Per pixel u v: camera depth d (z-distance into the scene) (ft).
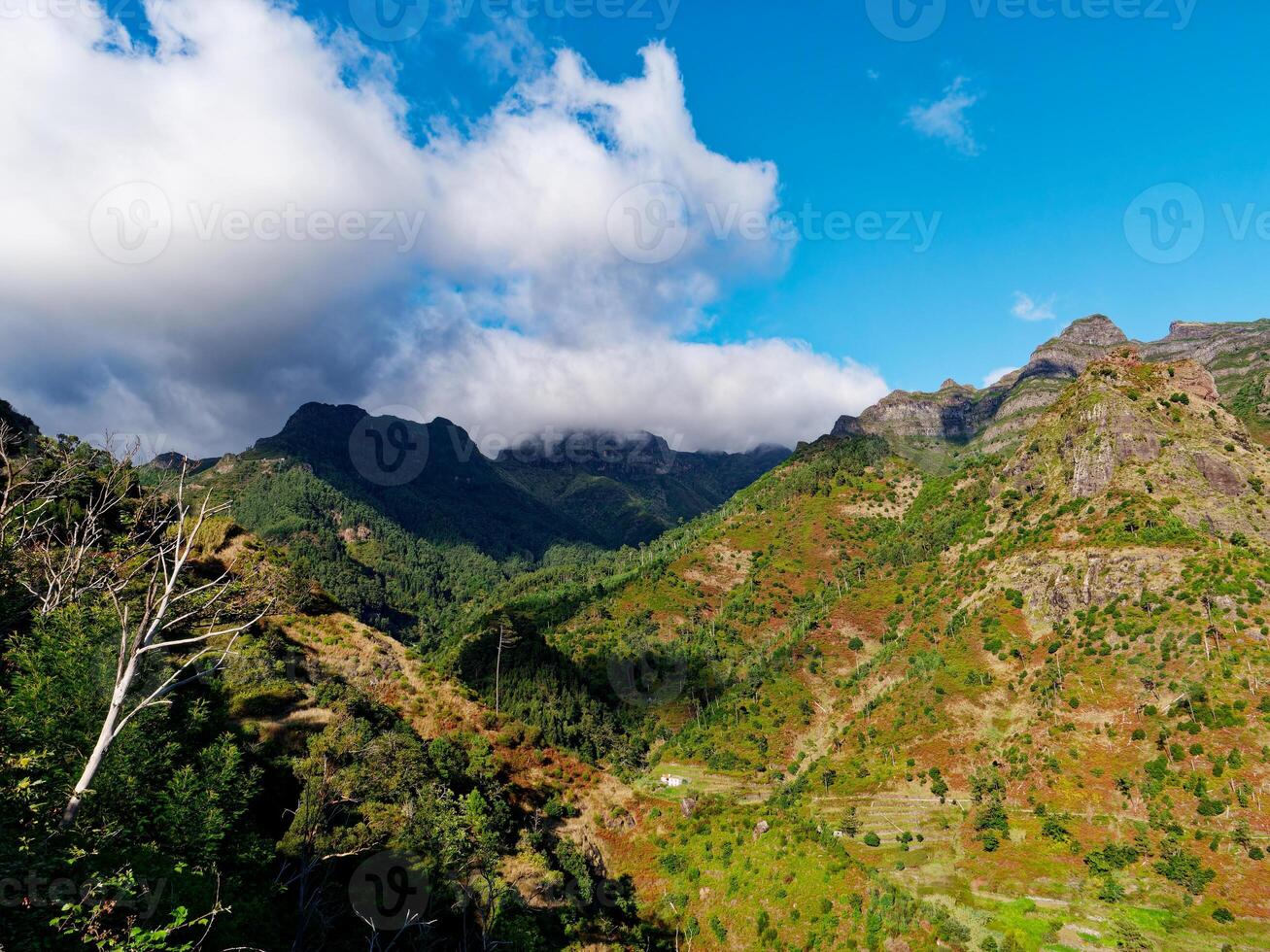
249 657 197.36
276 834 142.61
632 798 309.01
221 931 89.56
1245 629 344.69
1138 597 402.31
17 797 74.43
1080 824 314.55
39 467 159.53
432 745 232.12
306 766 155.22
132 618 111.55
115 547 130.11
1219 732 311.68
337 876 138.62
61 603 123.03
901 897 246.88
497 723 297.53
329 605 303.07
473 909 167.53
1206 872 266.98
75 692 96.63
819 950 228.63
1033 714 387.96
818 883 252.01
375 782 163.94
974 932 254.47
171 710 141.28
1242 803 283.18
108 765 91.97
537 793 275.59
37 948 59.57
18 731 86.74
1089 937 253.24
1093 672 383.65
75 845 73.05
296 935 113.60
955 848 328.70
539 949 171.83
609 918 224.53
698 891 256.11
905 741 421.18
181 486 92.94
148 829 95.71
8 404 246.06
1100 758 340.59
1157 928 253.24
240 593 119.34
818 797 405.18
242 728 167.94
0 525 134.72
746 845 277.03
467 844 173.99
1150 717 340.39
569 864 231.09
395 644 310.65
